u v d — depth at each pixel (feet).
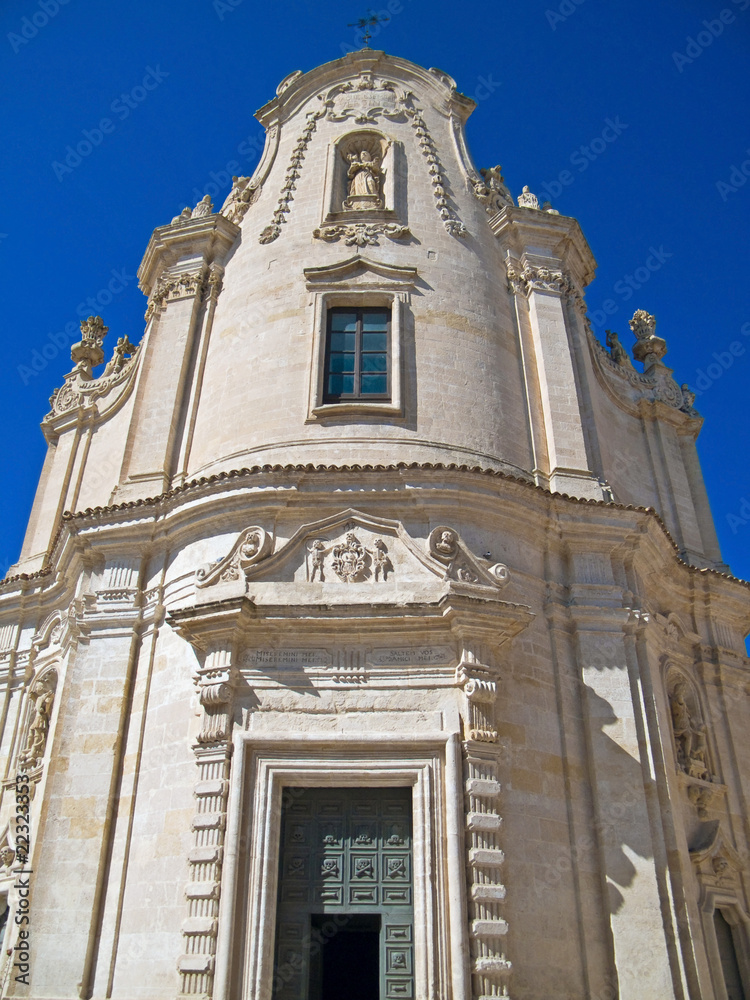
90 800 56.44
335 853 50.75
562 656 58.80
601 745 55.98
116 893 53.47
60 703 60.85
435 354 69.46
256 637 54.49
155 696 58.54
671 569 71.77
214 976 46.24
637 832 53.57
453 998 45.37
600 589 61.16
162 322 77.66
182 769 54.03
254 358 70.38
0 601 81.61
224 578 57.72
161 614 61.31
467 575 56.70
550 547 62.44
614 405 83.71
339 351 70.49
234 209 83.92
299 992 47.83
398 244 75.31
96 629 62.34
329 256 74.74
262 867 48.70
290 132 87.81
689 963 50.96
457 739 51.08
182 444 70.54
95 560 66.28
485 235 79.77
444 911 47.47
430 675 53.21
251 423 67.00
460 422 66.85
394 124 85.71
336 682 53.21
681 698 67.15
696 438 89.66
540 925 49.73
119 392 89.35
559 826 53.31
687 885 54.08
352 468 59.52
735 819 66.39
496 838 49.39
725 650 73.15
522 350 74.13
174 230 80.74
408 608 53.52
